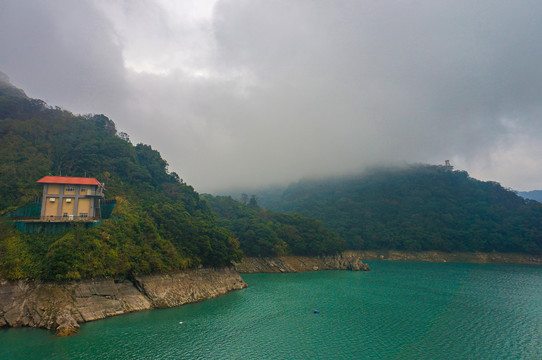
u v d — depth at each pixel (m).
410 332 55.38
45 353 41.16
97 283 57.44
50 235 61.09
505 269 148.75
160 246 72.44
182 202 99.44
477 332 55.84
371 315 65.50
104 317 55.16
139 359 41.16
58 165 87.81
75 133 102.69
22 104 106.38
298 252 147.12
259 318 61.34
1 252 53.41
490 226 199.62
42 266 53.16
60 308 50.62
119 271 60.94
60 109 116.75
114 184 87.00
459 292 91.31
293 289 91.81
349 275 124.81
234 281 91.50
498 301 80.19
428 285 102.50
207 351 44.91
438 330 56.59
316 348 47.38
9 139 83.94
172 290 69.31
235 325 56.56
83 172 88.00
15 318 48.97
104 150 97.69
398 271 139.25
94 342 45.50
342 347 48.00
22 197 68.75
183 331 52.19
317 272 134.00
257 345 47.88
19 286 51.22
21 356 40.12
